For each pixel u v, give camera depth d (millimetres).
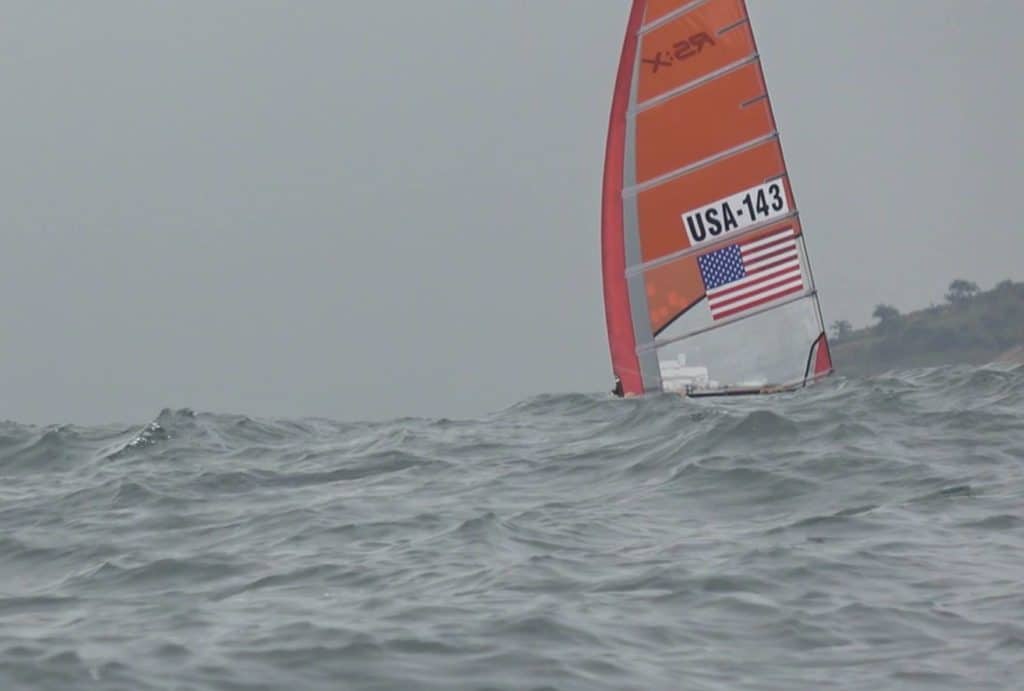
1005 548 40406
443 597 37906
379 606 37250
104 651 34344
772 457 53312
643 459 55844
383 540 45375
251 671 32656
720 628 34781
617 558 41438
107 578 42594
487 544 43719
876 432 56250
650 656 33031
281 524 48375
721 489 50250
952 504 45844
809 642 33656
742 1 70375
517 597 37562
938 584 37281
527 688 31219
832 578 38156
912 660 32188
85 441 65875
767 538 43125
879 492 48344
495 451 60375
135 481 55719
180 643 34781
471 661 32781
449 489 53781
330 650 33625
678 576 38875
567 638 34062
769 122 70938
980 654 32312
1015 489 47250
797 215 71188
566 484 53688
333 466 59031
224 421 68938
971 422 57406
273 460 60812
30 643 35250
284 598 38875
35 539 48531
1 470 62594
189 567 43031
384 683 31656
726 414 61281
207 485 55688
